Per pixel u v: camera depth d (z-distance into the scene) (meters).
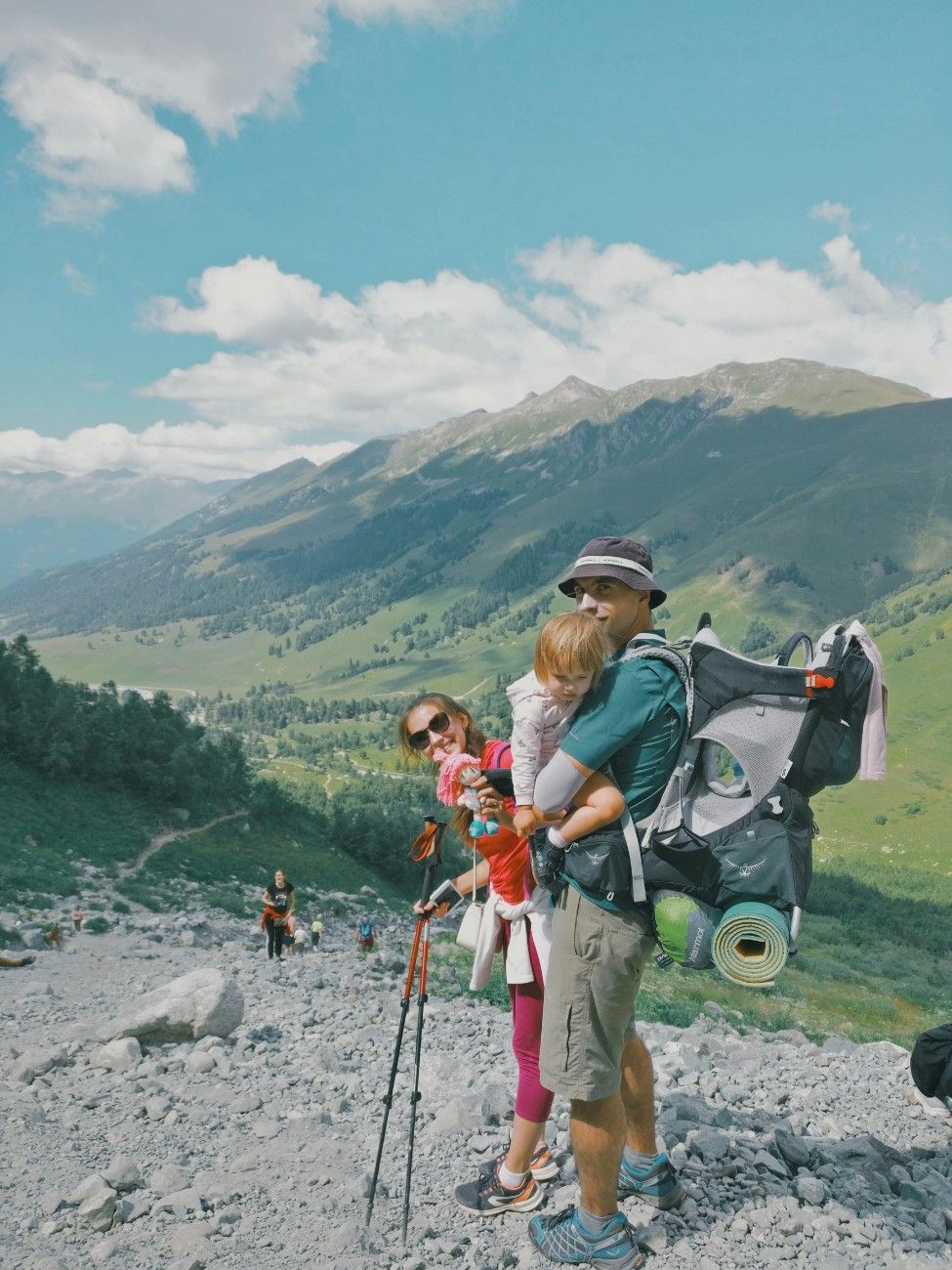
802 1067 7.52
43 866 45.59
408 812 95.19
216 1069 7.27
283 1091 6.63
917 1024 37.44
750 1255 3.83
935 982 57.53
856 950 73.88
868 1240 3.95
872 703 3.52
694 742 3.59
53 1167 5.14
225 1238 4.23
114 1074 7.11
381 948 37.19
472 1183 4.43
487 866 4.38
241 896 52.91
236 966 18.66
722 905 3.49
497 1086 6.04
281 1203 4.58
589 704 3.49
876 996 44.78
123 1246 4.18
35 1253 4.12
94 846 59.03
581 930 3.56
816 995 40.97
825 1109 5.95
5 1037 8.41
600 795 3.43
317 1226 4.29
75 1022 9.67
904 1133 5.52
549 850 3.58
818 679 3.43
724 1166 4.58
